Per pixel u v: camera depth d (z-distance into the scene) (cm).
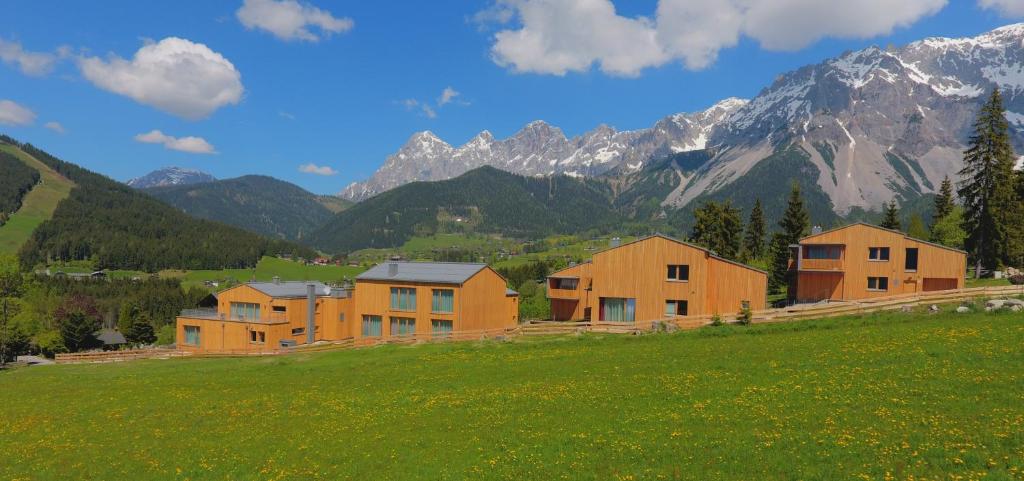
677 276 6562
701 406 2745
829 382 2891
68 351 12681
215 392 4294
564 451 2383
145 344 13900
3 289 9194
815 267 7200
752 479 1938
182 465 2791
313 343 7756
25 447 3272
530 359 4419
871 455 1995
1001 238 7956
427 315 7100
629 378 3459
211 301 9256
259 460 2747
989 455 1881
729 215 10519
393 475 2380
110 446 3172
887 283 6862
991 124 7956
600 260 6900
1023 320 3800
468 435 2736
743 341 4303
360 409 3406
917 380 2747
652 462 2170
